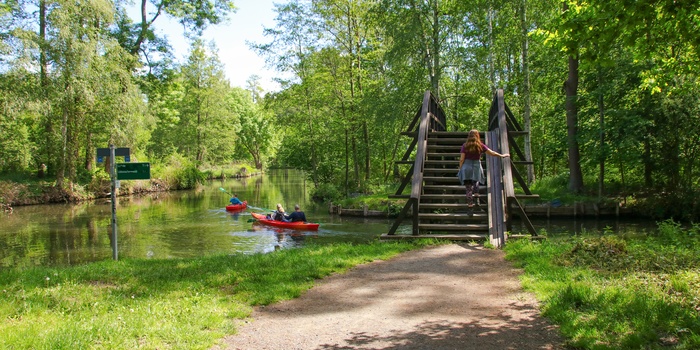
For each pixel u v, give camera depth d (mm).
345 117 31203
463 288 6508
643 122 19453
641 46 7559
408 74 25562
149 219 22781
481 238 10148
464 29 24953
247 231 18703
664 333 4391
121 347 4352
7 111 26234
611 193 22953
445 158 13812
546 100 29688
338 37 30641
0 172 33062
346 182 32969
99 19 29859
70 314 5457
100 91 29500
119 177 10094
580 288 5641
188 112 51781
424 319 5254
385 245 9781
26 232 19000
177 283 6996
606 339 4312
